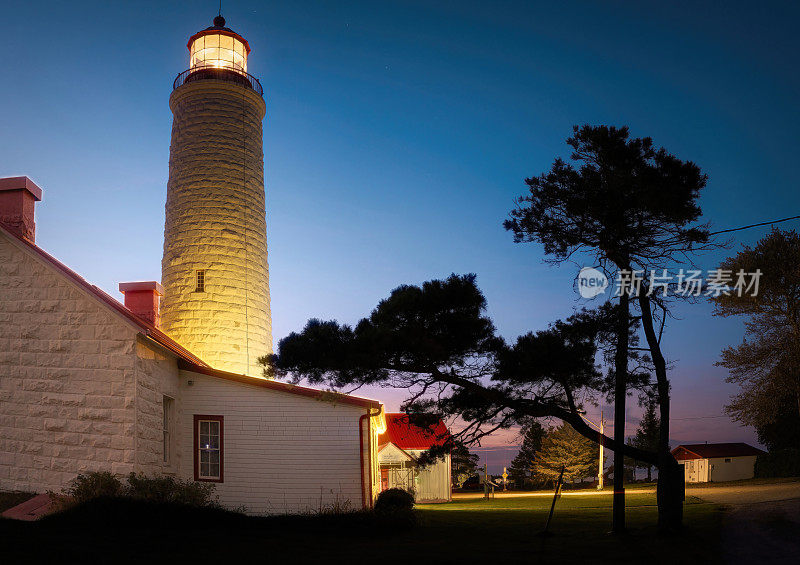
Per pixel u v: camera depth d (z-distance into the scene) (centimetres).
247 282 2500
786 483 3456
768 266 3544
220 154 2534
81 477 1458
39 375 1617
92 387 1591
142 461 1589
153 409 1669
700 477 5094
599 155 1581
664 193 1451
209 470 1800
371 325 1501
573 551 1224
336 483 1742
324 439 1770
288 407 1795
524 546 1302
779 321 3669
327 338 1481
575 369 1483
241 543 1222
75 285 1614
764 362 3747
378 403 1780
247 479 1770
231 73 2694
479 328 1520
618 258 1560
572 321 1560
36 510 1395
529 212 1619
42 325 1633
